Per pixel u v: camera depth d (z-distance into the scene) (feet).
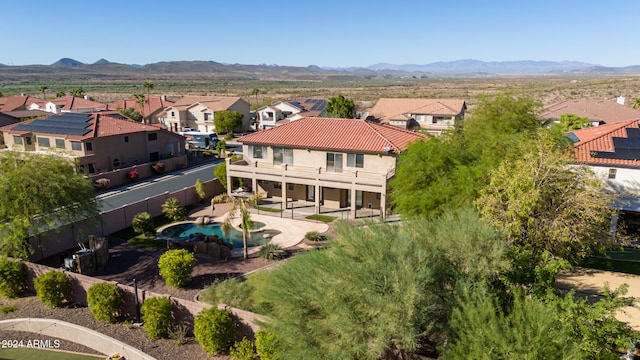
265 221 114.83
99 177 149.48
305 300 45.06
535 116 98.07
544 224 63.67
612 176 91.66
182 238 99.09
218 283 72.49
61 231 90.22
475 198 74.02
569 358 34.32
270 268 80.48
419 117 229.66
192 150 215.31
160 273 74.28
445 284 45.65
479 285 42.47
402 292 40.06
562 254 65.72
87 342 58.03
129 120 185.06
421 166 82.79
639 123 105.19
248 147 133.28
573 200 63.87
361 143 118.42
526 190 62.80
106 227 101.81
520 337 34.40
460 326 38.40
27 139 170.19
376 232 46.85
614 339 42.52
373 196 122.93
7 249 74.13
